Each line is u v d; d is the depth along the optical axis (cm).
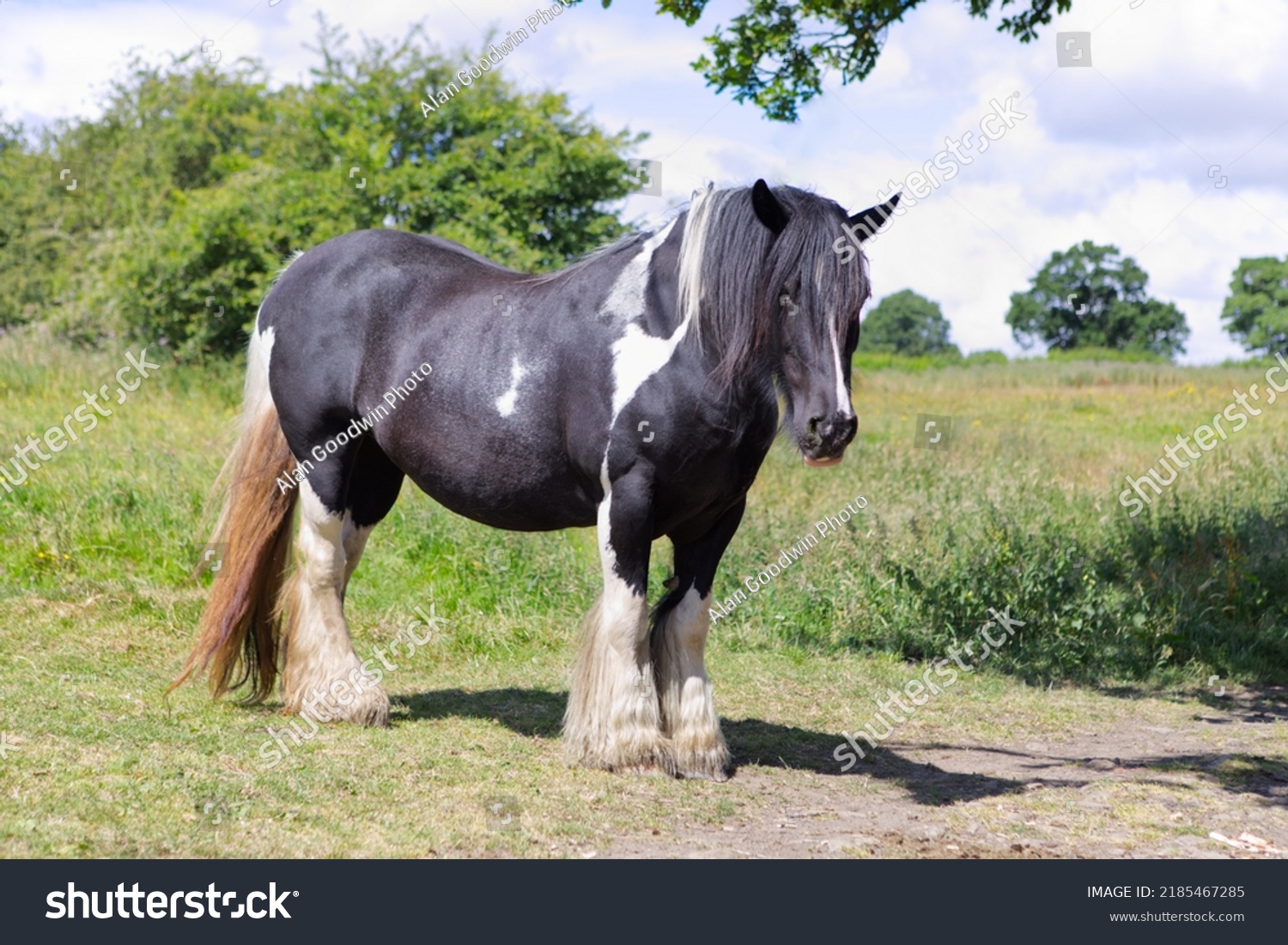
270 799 363
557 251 1598
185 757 396
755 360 390
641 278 420
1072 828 396
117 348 1444
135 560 725
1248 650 728
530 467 436
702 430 402
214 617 483
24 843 306
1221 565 810
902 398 2014
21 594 648
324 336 479
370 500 504
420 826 352
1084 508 928
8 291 2044
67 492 795
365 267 480
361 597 702
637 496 411
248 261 1520
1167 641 727
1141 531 854
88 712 447
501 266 501
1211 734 563
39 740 396
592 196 1612
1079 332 4331
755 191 379
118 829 323
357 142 1503
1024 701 620
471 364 442
